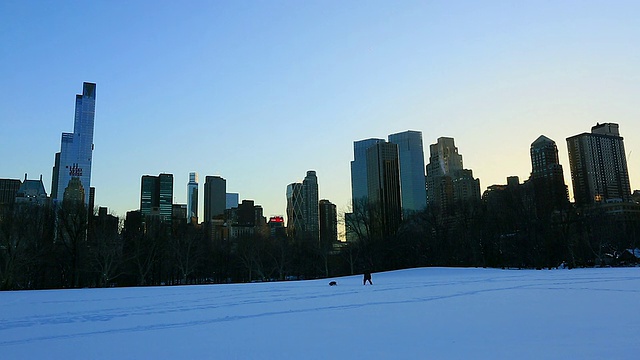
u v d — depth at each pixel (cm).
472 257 9806
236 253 11312
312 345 1288
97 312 2319
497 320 1656
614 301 2167
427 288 3556
